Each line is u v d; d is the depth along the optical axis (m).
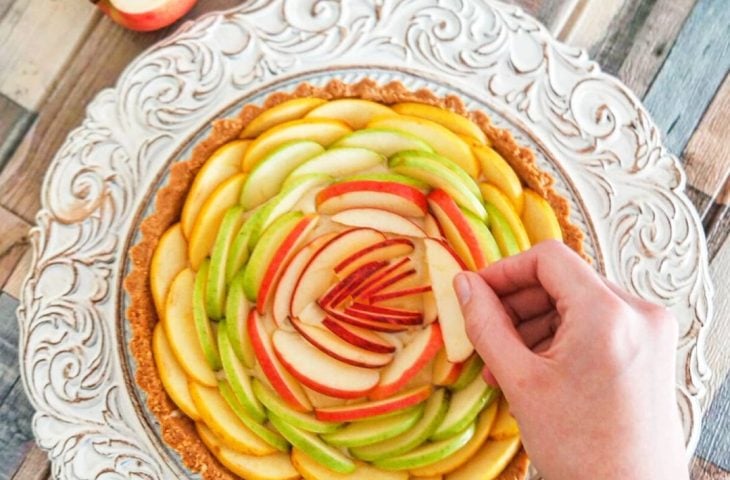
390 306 0.64
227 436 0.63
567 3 0.71
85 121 0.67
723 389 0.70
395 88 0.67
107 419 0.66
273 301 0.63
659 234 0.68
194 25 0.68
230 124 0.66
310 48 0.68
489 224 0.65
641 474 0.55
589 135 0.69
